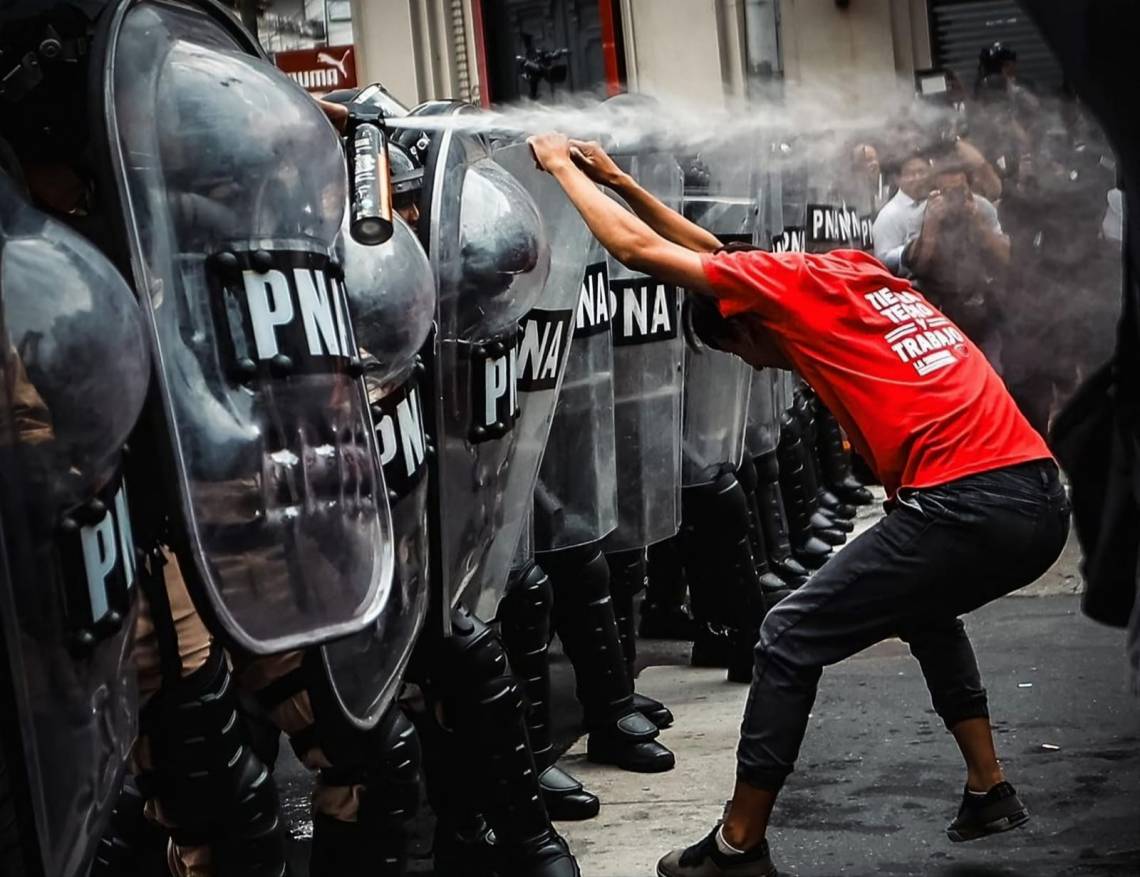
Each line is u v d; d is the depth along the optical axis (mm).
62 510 1807
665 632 6070
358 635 2539
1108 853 3543
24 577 1762
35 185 2109
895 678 5164
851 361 3420
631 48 9961
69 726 1817
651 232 3426
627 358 4410
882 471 3443
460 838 3303
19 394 1769
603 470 4133
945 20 10492
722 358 5016
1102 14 1820
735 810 3420
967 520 3322
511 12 9875
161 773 2367
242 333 2092
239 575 2098
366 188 2400
